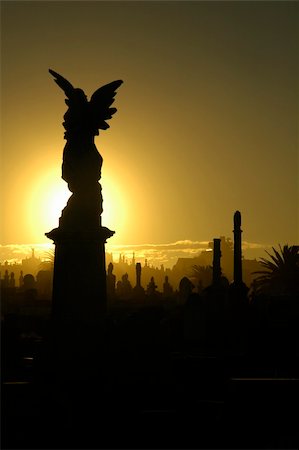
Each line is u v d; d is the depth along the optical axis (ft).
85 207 107.86
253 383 102.89
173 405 103.30
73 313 106.42
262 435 94.32
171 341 159.02
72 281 106.83
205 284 379.76
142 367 110.42
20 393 100.78
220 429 95.86
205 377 116.37
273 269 283.38
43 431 93.91
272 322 176.14
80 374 103.50
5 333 128.36
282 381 102.78
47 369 104.68
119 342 112.37
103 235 107.86
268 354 152.66
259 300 206.80
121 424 95.96
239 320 176.04
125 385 105.60
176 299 285.23
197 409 100.73
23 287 307.58
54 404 98.94
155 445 91.09
